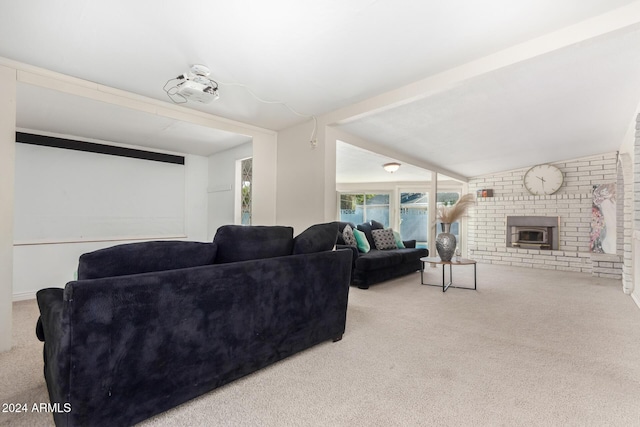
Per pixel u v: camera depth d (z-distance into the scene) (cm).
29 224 378
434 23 194
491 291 394
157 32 198
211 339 154
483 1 175
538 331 250
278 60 236
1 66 223
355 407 148
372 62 241
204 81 253
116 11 177
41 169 388
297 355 204
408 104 319
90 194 426
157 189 490
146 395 132
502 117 363
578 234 588
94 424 118
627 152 420
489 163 604
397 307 319
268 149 405
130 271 135
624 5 183
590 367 188
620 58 238
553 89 292
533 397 156
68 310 112
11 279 216
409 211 796
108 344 121
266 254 190
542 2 178
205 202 545
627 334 244
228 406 149
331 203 361
